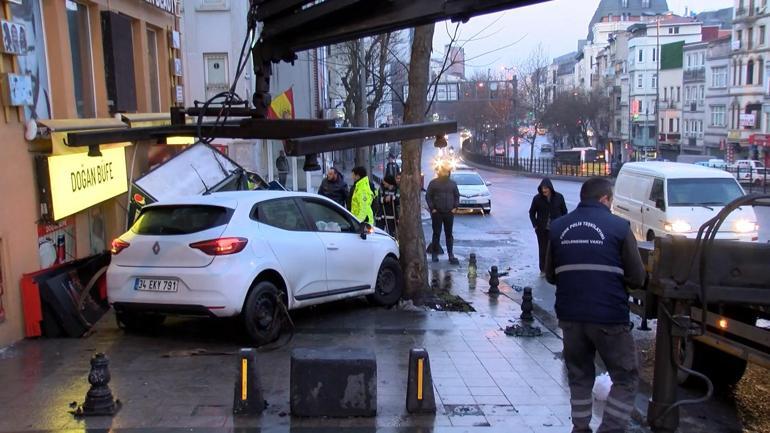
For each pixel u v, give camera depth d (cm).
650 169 1697
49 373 653
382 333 840
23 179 780
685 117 8000
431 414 568
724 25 12138
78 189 898
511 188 4341
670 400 512
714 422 616
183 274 722
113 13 1109
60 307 774
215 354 723
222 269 718
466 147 11069
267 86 494
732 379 677
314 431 525
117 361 696
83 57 1067
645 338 912
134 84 1212
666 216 1542
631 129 9156
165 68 1416
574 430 509
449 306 998
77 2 1049
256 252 754
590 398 509
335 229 911
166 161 1022
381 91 2978
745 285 501
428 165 6662
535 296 1174
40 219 818
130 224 980
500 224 2353
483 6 299
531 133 11394
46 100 870
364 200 1262
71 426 526
